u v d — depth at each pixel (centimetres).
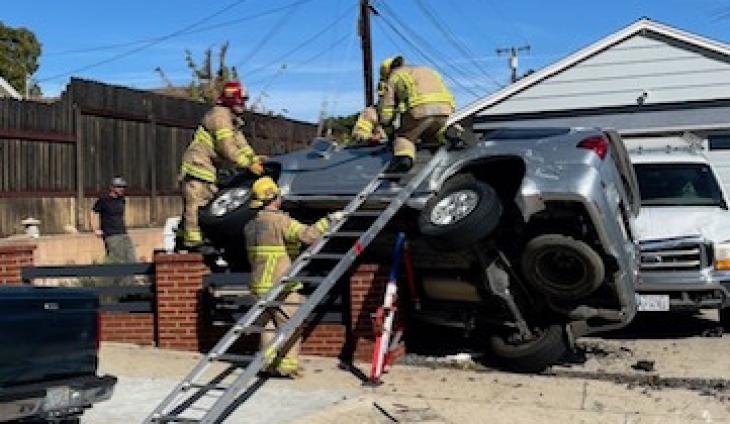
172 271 964
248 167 955
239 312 945
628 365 877
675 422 682
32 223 1471
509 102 1878
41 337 588
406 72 877
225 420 688
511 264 830
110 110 1734
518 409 719
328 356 905
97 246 1591
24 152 1524
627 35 1777
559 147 816
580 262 784
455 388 787
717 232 979
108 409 724
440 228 784
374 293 886
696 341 1004
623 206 845
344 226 891
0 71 3891
